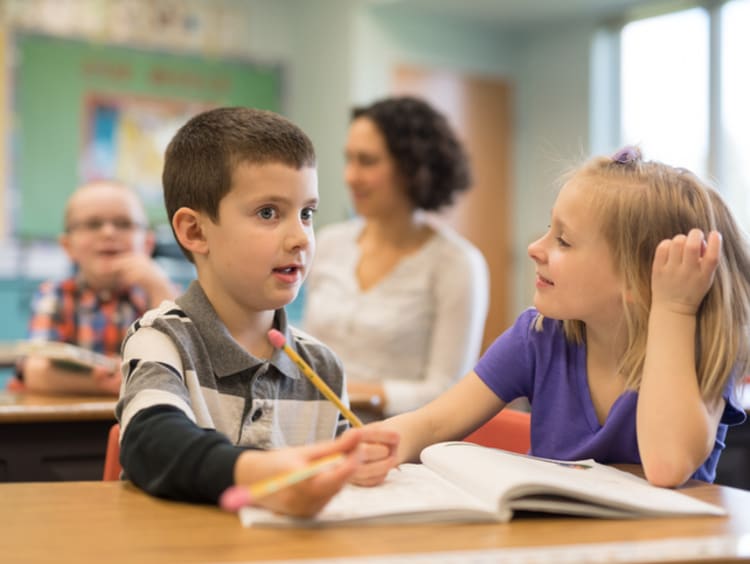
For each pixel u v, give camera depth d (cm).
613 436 115
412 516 81
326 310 244
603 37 587
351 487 92
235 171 110
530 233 627
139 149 549
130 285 233
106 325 231
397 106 242
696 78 540
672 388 104
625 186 112
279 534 77
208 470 84
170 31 559
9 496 90
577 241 112
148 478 90
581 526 82
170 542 74
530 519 85
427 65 593
